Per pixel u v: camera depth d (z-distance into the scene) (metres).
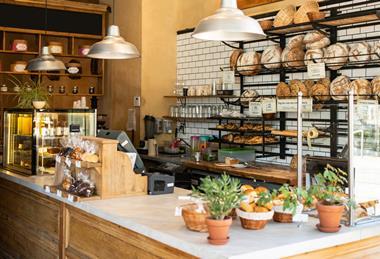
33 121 4.05
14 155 4.50
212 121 5.95
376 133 2.44
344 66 4.31
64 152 3.48
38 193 3.80
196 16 6.28
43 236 3.72
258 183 4.36
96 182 3.17
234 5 2.84
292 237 2.14
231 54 5.41
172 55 6.68
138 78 6.49
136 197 3.20
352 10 4.38
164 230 2.27
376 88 3.91
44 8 6.87
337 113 4.42
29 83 7.16
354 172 2.37
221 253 1.88
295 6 4.86
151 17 6.49
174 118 6.29
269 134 4.95
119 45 3.96
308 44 4.42
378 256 2.43
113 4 7.25
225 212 2.02
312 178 2.60
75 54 7.47
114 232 2.73
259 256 1.92
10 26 6.65
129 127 6.69
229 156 5.05
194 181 5.16
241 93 5.47
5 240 4.61
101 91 7.50
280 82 4.79
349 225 2.36
